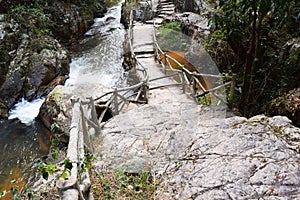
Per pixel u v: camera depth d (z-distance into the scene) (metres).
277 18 4.34
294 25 4.53
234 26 4.28
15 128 5.38
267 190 2.55
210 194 2.59
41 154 4.68
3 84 6.17
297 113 3.84
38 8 8.18
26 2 8.06
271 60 4.55
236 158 2.95
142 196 2.74
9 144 4.97
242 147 3.10
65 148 4.30
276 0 3.57
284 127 3.40
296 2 3.83
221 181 2.70
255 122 3.56
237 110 4.45
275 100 4.20
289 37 4.53
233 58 5.05
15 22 7.07
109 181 2.89
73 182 2.20
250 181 2.65
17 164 4.51
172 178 2.87
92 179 2.88
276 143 3.12
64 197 2.11
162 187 2.80
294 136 3.22
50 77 6.65
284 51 4.44
